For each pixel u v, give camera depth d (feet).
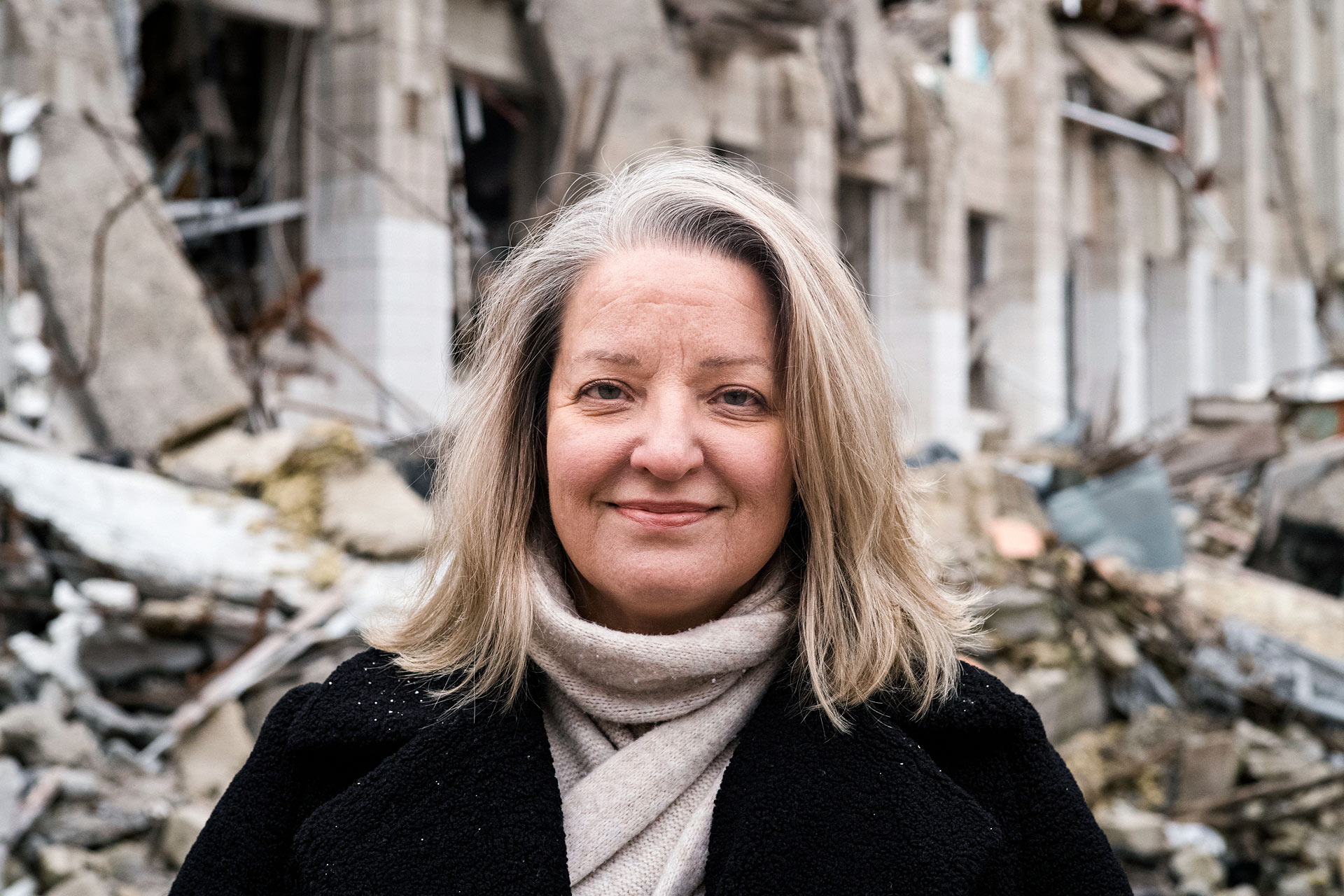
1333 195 104.99
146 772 14.80
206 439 22.91
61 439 22.68
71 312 23.32
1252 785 18.54
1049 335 67.92
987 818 3.98
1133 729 19.53
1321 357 99.19
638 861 3.91
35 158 23.65
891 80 54.80
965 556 20.17
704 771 4.12
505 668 4.23
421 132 35.47
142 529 17.06
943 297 59.77
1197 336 83.10
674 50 41.16
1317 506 28.02
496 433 4.40
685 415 3.90
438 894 3.82
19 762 14.21
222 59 37.42
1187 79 71.92
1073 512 24.86
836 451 4.03
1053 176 68.54
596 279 4.08
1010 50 67.87
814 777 3.96
